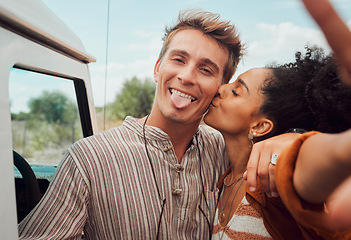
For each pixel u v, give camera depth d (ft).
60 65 4.79
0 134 2.84
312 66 3.59
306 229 2.51
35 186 4.90
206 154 4.64
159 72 4.26
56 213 3.77
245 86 3.83
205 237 4.32
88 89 6.27
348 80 0.89
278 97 3.62
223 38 4.21
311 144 1.67
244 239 3.51
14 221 2.95
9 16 3.14
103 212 3.98
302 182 1.74
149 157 4.18
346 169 1.34
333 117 3.07
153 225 3.97
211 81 4.17
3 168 2.85
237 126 3.87
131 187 4.03
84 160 3.98
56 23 4.70
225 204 4.03
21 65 3.58
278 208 3.22
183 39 4.18
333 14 0.84
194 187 4.31
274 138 3.02
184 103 4.09
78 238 3.91
